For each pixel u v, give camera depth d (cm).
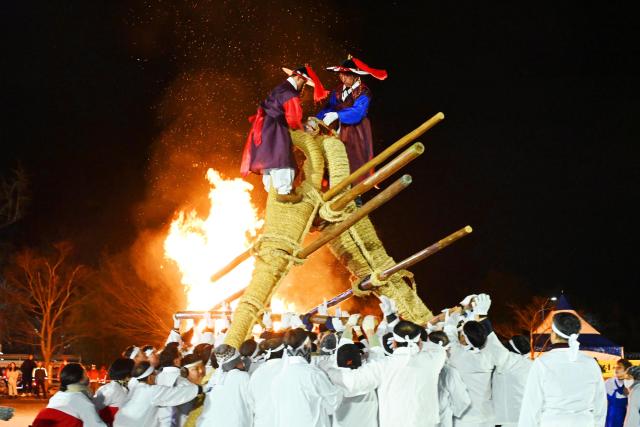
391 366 670
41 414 649
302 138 1027
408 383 665
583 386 571
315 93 997
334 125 1060
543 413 579
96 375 2639
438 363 682
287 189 958
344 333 816
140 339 3075
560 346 587
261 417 682
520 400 768
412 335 673
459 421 736
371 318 848
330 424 693
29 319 3288
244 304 959
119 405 734
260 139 967
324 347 753
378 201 834
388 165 821
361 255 1036
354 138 1075
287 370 657
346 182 919
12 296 3161
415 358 673
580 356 584
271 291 969
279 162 947
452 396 723
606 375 1970
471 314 848
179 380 737
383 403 671
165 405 709
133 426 704
